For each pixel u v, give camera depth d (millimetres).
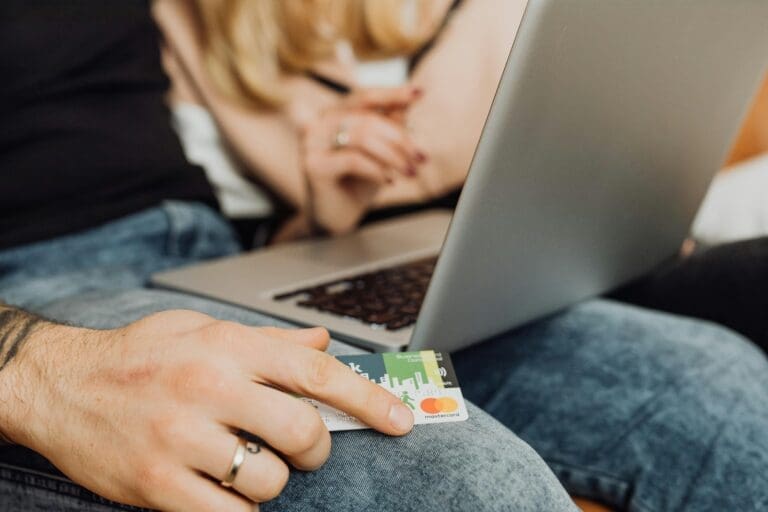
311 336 538
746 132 1507
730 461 718
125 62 1149
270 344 497
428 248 1061
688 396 773
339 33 1365
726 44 696
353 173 1245
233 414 472
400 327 712
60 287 916
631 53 600
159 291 817
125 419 492
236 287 860
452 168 1390
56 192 1019
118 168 1080
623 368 815
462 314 656
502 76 535
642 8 582
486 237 604
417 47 1368
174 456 477
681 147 753
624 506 758
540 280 734
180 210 1120
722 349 841
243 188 1399
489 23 1323
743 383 794
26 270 979
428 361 576
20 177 990
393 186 1398
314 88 1373
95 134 1067
